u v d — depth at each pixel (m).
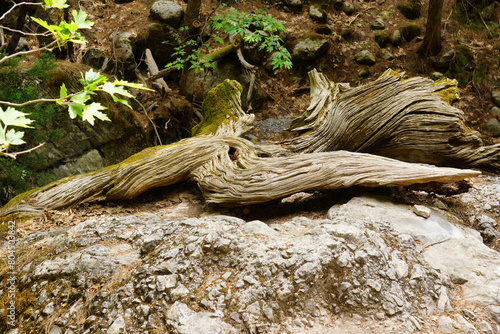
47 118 6.22
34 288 3.70
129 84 1.58
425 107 6.43
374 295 3.29
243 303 3.16
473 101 10.70
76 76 7.71
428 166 5.22
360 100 6.73
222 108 7.48
